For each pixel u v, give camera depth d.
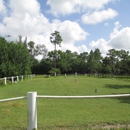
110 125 5.86
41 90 16.06
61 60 79.81
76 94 13.49
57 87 18.72
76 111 7.79
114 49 75.62
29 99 4.40
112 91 15.62
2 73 28.95
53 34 73.19
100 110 8.04
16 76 29.08
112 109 8.26
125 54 74.94
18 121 6.23
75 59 90.12
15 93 14.09
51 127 5.58
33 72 80.69
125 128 5.57
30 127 4.38
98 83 24.84
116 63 74.62
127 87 19.39
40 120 6.29
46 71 80.69
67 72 86.31
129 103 9.70
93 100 10.45
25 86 20.05
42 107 8.51
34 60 81.25
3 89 17.12
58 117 6.74
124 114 7.32
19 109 8.08
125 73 60.34
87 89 16.95
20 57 32.12
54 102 9.76
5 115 7.05
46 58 82.75
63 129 5.46
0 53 29.62
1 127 5.62
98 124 5.91
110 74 62.31
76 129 5.47
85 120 6.32
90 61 79.50
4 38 31.17
